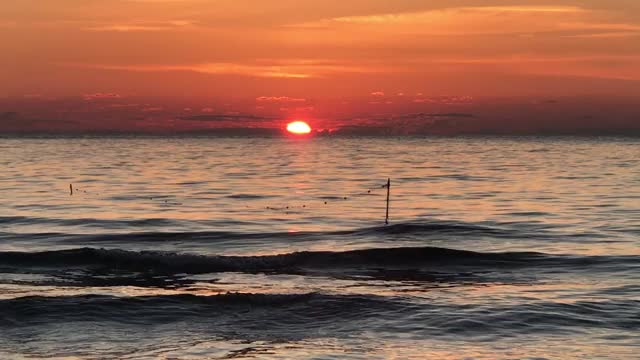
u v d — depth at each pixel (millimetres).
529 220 59812
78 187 93750
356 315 26859
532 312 26750
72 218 60219
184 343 23828
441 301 28812
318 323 26031
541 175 121812
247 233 51156
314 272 36875
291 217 62188
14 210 66250
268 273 36500
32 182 101750
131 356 22453
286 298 28656
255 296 28703
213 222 58406
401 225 52688
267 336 24594
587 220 59406
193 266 37750
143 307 27688
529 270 37156
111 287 32406
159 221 58656
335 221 59562
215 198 80062
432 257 39906
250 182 105938
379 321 26078
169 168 142750
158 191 88750
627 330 24625
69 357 22344
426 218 61844
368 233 50688
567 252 42500
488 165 159875
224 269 37312
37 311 26969
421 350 22656
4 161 167500
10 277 35250
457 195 84188
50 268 37312
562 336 24031
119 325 25844
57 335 24656
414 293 30797
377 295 29484
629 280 33781
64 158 187375
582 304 27891
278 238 49000
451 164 165250
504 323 25500
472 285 33062
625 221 58500
